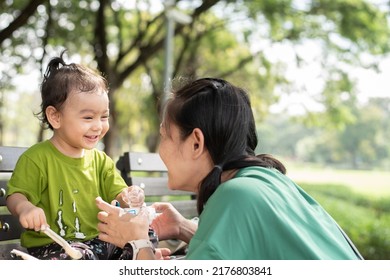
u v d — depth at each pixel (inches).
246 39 702.5
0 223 116.3
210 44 738.8
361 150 3661.4
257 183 86.4
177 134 93.5
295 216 86.4
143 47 631.2
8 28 382.3
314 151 4028.1
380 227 439.5
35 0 378.9
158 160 165.2
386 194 1010.7
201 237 82.3
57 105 115.7
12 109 1815.9
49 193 114.0
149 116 793.6
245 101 96.0
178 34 661.3
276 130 4338.1
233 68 830.5
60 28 603.5
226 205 82.9
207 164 94.0
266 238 82.2
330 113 820.0
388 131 3639.3
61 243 102.3
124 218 101.2
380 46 642.2
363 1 610.2
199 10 590.2
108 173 126.8
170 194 168.9
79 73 117.8
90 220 118.6
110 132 595.2
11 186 112.1
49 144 118.1
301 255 82.4
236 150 93.0
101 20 553.6
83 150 122.0
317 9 616.1
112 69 626.2
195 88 93.7
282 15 625.3
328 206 675.4
